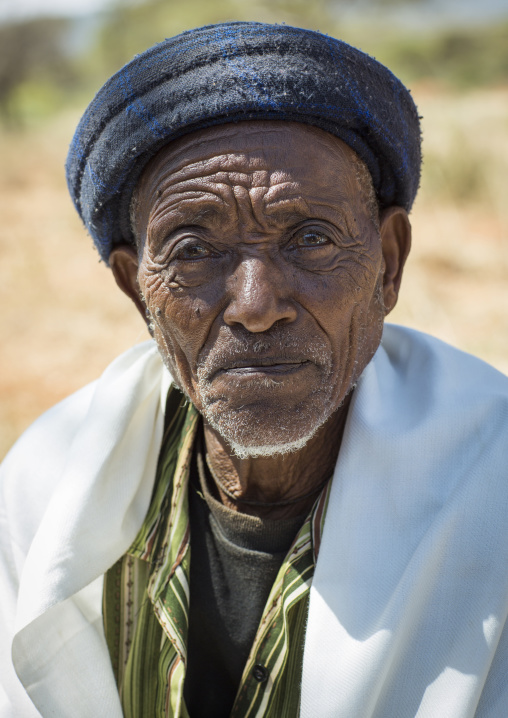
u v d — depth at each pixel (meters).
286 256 1.34
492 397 1.50
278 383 1.32
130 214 1.52
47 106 24.97
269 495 1.59
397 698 1.35
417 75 24.44
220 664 1.62
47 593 1.46
